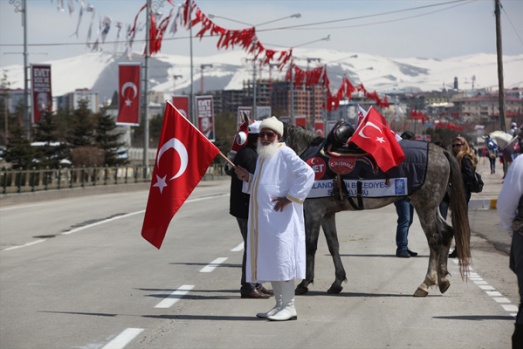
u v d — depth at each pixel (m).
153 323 10.96
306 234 13.03
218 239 21.98
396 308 11.93
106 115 92.94
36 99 54.62
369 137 12.55
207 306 12.17
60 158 79.75
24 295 13.22
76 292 13.49
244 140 12.39
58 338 10.10
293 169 10.62
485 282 14.41
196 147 11.89
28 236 23.27
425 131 182.12
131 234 23.67
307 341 9.82
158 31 40.00
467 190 17.28
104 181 56.44
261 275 10.70
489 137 23.12
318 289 13.65
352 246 20.08
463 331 10.35
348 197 12.82
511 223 8.19
